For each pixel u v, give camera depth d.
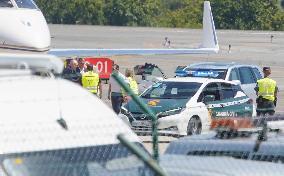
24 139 20.06
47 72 21.03
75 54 101.50
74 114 21.45
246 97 69.06
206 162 21.97
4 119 20.41
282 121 26.02
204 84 66.44
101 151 21.00
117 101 70.25
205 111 62.56
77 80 73.81
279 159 23.42
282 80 144.50
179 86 66.31
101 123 21.64
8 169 19.39
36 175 19.94
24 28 77.31
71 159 20.55
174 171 20.86
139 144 21.94
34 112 20.95
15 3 78.88
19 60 19.88
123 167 20.70
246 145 23.77
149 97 65.31
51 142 20.36
